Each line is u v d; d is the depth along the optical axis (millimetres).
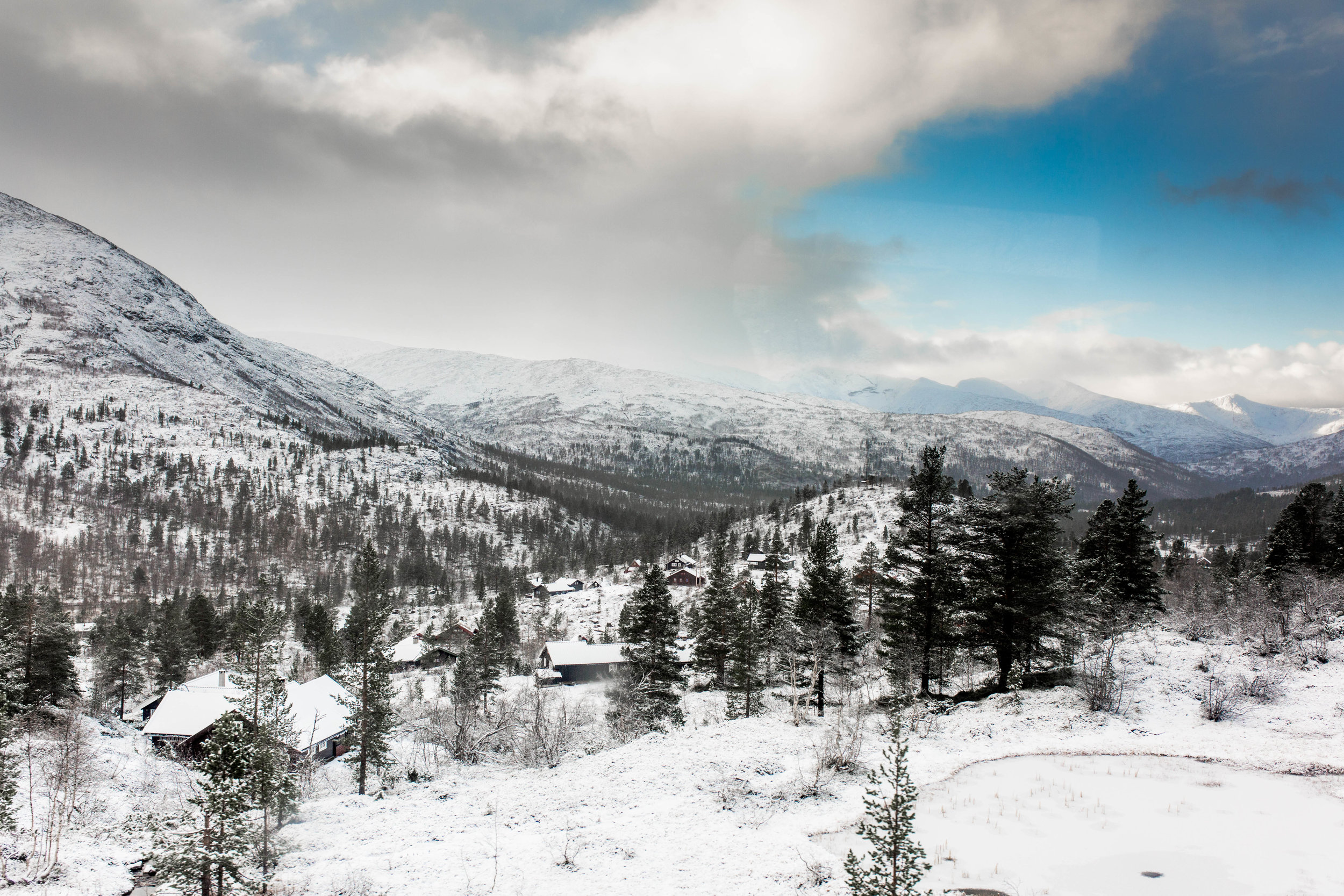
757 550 145625
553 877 26406
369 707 48406
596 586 159875
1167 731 35844
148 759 55094
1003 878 22734
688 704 61344
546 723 56375
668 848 27906
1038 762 33438
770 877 24672
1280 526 68688
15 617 62125
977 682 50781
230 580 168000
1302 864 23016
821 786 32906
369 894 26234
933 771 33156
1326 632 45219
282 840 33531
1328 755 31234
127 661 80250
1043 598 42250
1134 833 25609
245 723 33750
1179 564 87875
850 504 154250
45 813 38312
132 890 32969
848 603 54094
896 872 17734
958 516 45750
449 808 37906
